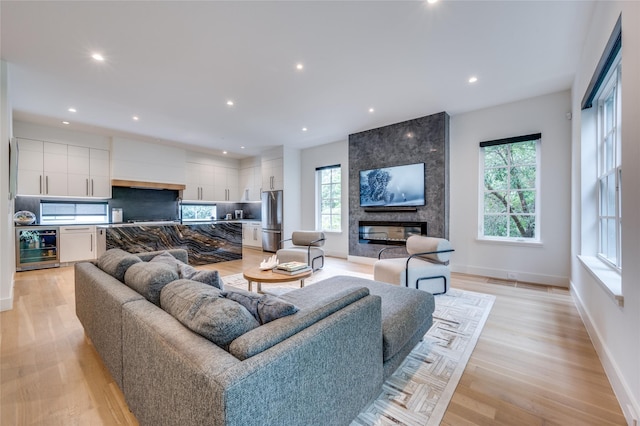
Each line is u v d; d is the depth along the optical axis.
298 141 6.26
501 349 2.15
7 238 2.93
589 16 2.25
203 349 0.96
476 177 4.32
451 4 2.11
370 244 5.38
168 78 3.22
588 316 2.41
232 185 8.05
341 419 1.23
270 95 3.71
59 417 1.47
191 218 7.43
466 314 2.81
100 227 4.56
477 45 2.63
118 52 2.71
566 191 3.64
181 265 2.02
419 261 3.52
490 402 1.58
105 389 1.69
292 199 6.87
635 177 1.39
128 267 1.93
